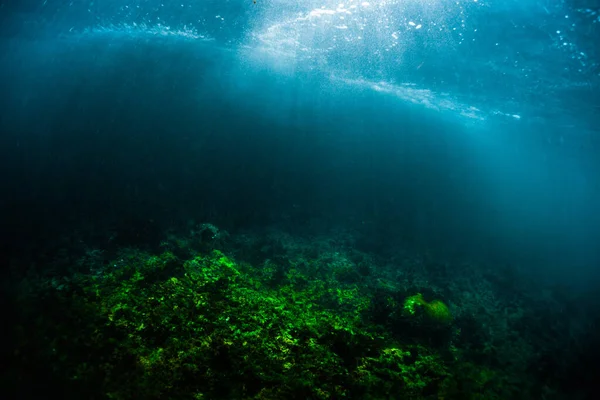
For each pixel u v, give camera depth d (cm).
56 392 485
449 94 1902
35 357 526
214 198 1381
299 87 1752
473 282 1398
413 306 952
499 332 1091
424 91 1917
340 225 1527
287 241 1323
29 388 479
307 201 1573
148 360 582
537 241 1980
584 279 1711
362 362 711
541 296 1434
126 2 1531
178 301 749
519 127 2309
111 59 1482
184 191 1345
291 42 1733
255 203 1454
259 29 1702
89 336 593
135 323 660
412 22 1510
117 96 1410
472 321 1073
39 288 728
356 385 639
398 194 1761
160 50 1566
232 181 1458
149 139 1380
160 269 873
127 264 915
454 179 1989
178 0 1585
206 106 1526
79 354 554
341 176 1700
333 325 800
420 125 1948
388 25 1559
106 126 1344
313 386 606
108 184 1226
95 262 912
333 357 698
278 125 1644
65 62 1423
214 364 605
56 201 1102
